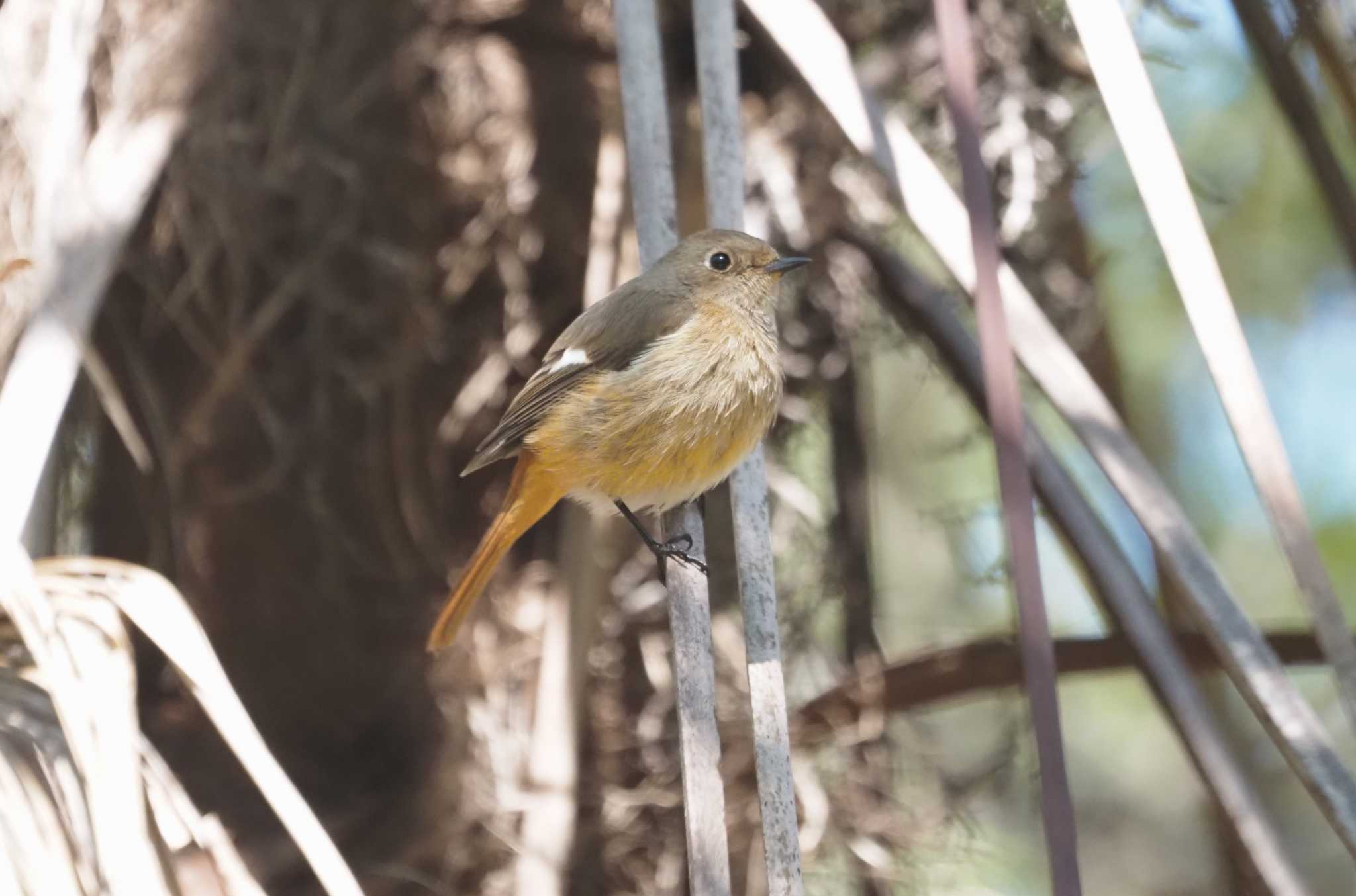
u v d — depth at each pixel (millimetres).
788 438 10562
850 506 10641
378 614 10281
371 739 10242
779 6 7020
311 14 10211
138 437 10391
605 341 8047
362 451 10305
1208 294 5742
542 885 9016
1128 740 13672
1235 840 8688
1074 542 7500
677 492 8117
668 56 10312
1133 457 6488
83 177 8391
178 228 10016
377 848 9836
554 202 10289
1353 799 5453
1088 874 13195
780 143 10234
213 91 9969
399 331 10211
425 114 10250
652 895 9617
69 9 8633
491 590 10078
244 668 10359
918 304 10273
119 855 4418
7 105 8688
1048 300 10867
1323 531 13312
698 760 5367
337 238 10141
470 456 10266
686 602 5734
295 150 10141
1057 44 10523
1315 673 13508
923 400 13398
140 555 10758
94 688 4766
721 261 8141
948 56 5605
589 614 9312
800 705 9883
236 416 10250
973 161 5461
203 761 10250
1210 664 8648
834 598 10586
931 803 10414
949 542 12211
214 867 4746
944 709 12109
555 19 10367
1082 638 8547
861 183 10344
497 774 9617
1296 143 9008
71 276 7320
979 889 10766
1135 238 13492
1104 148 11680
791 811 5227
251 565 10344
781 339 10383
